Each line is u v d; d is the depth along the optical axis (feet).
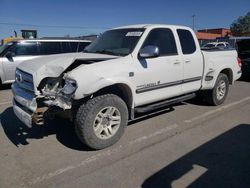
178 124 17.81
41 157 13.23
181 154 13.44
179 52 17.98
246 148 14.14
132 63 14.90
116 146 14.39
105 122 13.94
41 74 13.51
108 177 11.39
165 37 17.34
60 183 10.99
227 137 15.64
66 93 12.85
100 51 16.89
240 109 21.65
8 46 31.68
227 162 12.61
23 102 14.03
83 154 13.52
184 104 22.94
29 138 15.57
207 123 18.08
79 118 13.23
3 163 12.65
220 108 21.88
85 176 11.48
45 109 13.01
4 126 17.57
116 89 15.05
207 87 20.97
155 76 16.12
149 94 16.11
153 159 12.94
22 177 11.46
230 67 22.82
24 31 47.52
